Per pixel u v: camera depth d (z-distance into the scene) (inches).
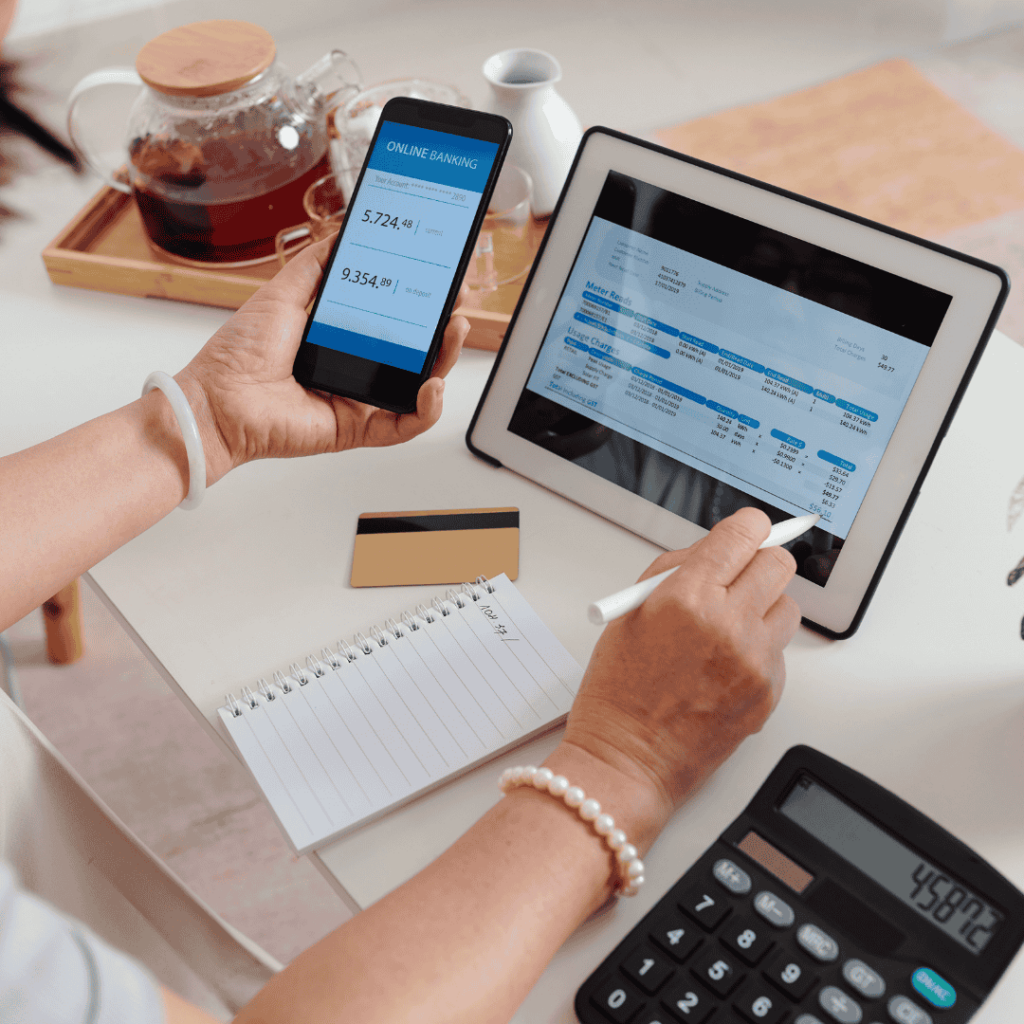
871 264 25.4
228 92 36.9
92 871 27.0
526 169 38.1
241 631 27.6
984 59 97.2
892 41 100.0
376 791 23.3
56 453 25.7
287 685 25.5
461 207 28.8
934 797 22.9
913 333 25.1
